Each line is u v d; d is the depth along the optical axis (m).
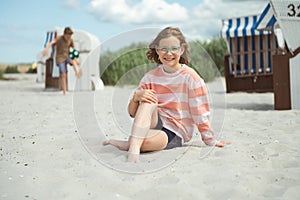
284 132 3.65
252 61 8.79
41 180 2.32
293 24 5.08
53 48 10.55
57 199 2.04
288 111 5.04
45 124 4.31
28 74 26.41
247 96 7.82
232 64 8.98
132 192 2.12
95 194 2.09
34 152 2.97
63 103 6.69
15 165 2.62
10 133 3.78
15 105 6.41
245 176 2.30
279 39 8.51
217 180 2.25
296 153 2.84
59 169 2.54
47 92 9.62
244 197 2.01
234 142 3.22
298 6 5.04
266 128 3.87
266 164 2.56
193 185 2.18
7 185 2.24
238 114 4.88
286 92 5.25
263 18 7.12
